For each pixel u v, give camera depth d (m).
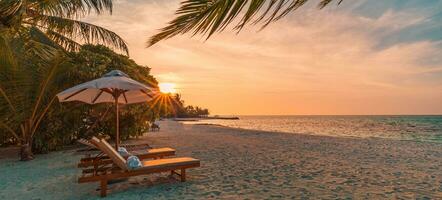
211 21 1.59
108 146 4.80
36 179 5.94
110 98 7.43
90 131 11.65
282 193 4.93
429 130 32.19
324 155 9.34
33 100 8.55
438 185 5.54
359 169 7.02
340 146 12.03
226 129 27.73
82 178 4.41
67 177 6.07
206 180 5.77
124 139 13.59
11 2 7.93
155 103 13.87
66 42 11.62
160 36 1.69
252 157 8.87
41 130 9.44
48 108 9.25
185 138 15.88
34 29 9.46
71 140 11.52
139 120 13.47
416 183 5.69
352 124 55.50
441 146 12.23
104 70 10.78
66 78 9.80
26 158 8.43
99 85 5.13
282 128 40.00
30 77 8.45
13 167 7.39
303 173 6.52
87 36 11.18
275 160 8.30
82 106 10.57
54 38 11.33
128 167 4.68
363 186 5.43
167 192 4.89
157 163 5.12
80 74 9.93
